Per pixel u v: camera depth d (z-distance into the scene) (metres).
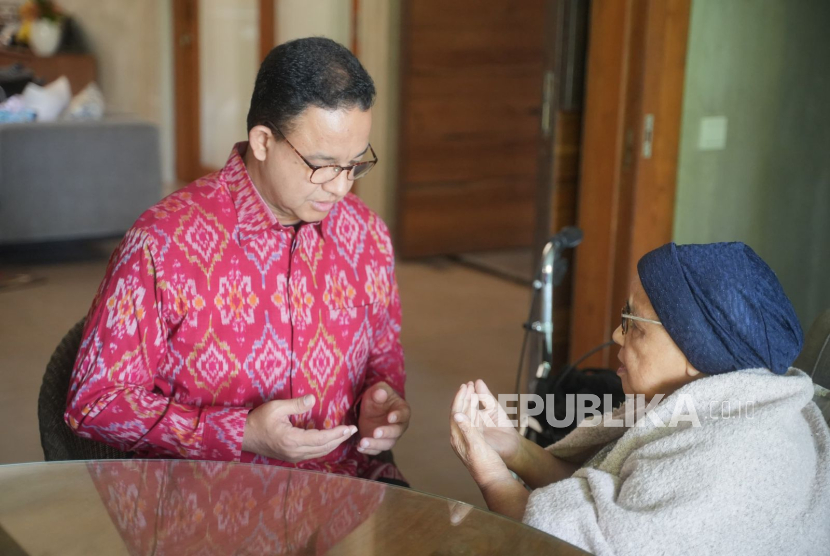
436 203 5.52
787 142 3.26
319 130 1.31
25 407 3.25
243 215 1.44
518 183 5.73
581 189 3.05
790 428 1.14
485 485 1.35
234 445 1.40
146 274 1.38
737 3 2.99
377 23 5.54
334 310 1.53
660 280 1.17
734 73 3.05
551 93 3.04
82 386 1.38
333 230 1.55
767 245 3.34
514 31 5.48
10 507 1.21
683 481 1.09
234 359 1.45
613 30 2.85
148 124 5.18
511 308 4.61
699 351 1.16
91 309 1.42
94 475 1.31
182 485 1.28
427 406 3.36
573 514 1.15
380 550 1.11
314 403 1.46
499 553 1.11
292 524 1.18
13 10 8.04
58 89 5.41
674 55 2.87
